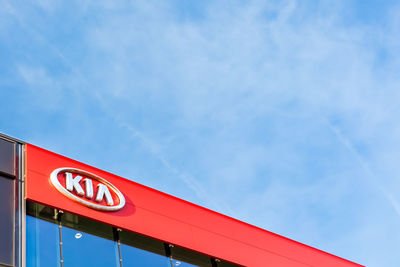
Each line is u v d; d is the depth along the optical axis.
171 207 25.08
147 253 22.88
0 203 20.33
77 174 23.09
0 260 18.88
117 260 21.81
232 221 26.97
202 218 25.83
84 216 21.69
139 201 24.11
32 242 20.22
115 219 22.53
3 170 21.44
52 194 21.53
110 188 23.56
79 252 21.05
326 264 29.11
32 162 22.25
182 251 24.02
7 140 22.75
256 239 27.08
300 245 28.91
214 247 24.97
